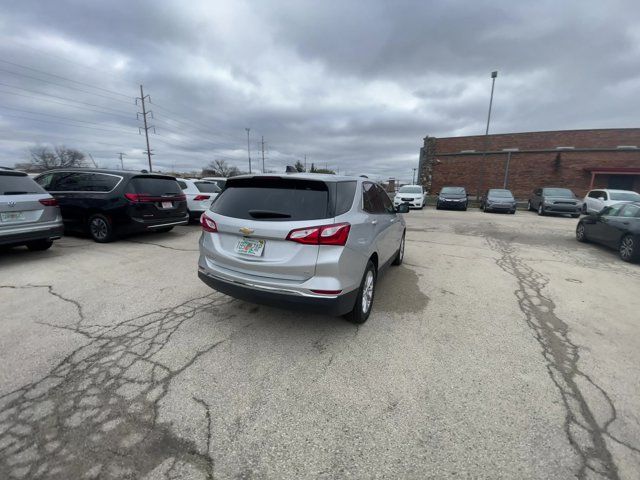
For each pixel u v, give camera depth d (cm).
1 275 490
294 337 323
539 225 1270
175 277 494
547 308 420
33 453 188
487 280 533
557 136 2398
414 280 523
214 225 327
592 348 320
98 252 641
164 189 769
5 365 268
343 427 213
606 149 2281
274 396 240
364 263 333
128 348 297
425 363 286
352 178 368
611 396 249
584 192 2362
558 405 237
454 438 206
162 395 238
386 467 186
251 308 386
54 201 595
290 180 314
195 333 327
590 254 762
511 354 305
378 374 269
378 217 400
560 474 183
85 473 177
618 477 182
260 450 195
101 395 236
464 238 948
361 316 347
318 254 284
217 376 261
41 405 225
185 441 200
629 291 496
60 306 383
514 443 203
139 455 189
